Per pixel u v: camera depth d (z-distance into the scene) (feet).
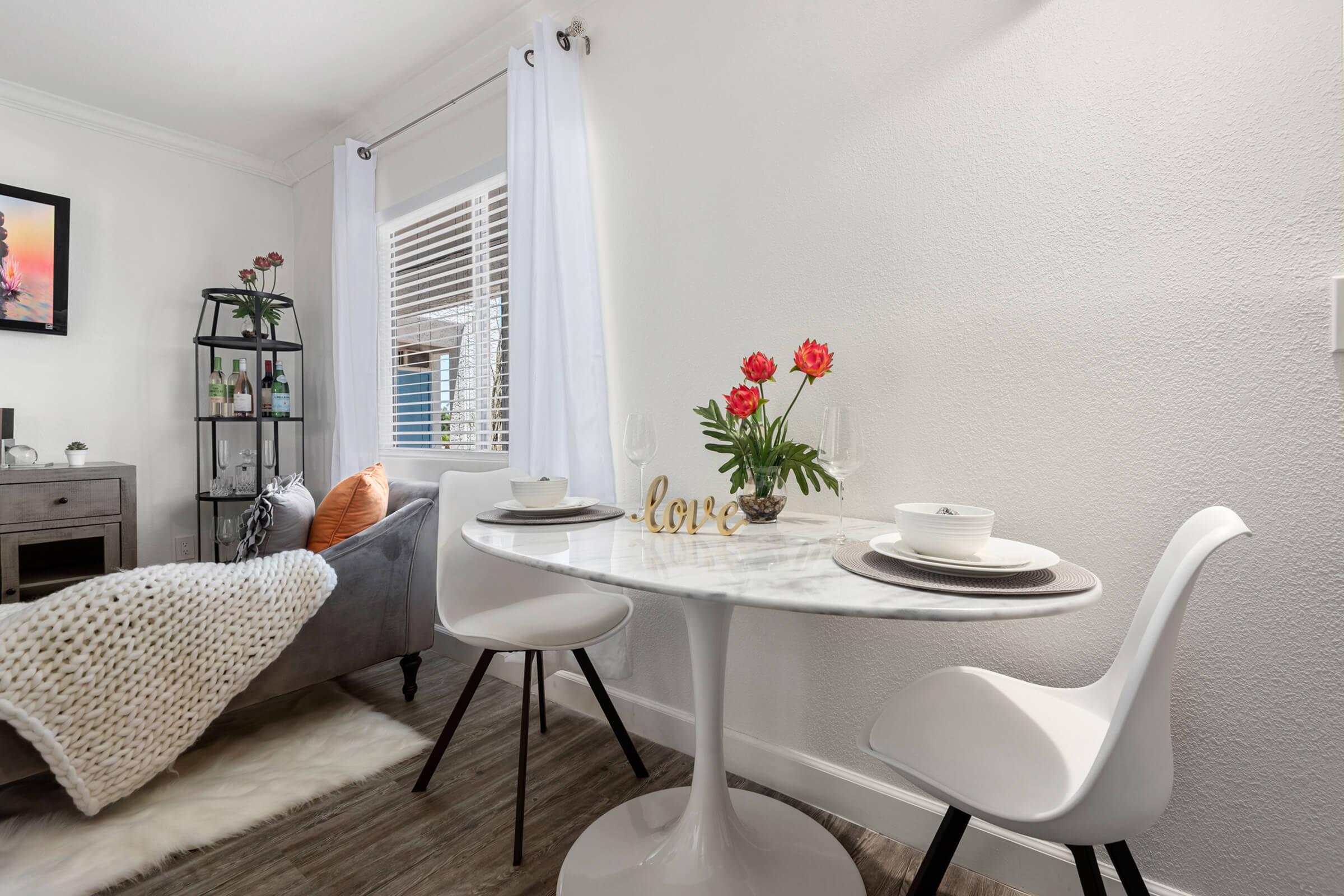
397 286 10.14
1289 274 3.44
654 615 6.33
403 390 10.13
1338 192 3.31
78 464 8.90
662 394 6.34
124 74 8.82
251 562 5.47
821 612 2.48
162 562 10.46
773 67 5.52
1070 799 2.38
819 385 5.25
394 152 9.82
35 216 9.25
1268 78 3.48
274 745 5.98
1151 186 3.82
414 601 7.10
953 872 4.39
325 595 5.87
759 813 4.84
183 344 10.75
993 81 4.39
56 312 9.42
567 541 3.99
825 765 5.13
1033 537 4.25
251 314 10.23
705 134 5.98
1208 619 3.67
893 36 4.84
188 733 4.96
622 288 6.68
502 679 7.78
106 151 10.00
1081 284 4.06
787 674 5.35
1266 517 3.51
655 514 4.81
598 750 6.06
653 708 6.29
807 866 4.22
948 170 4.58
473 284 8.77
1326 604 3.36
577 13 7.06
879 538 3.68
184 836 4.60
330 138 10.60
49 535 8.33
